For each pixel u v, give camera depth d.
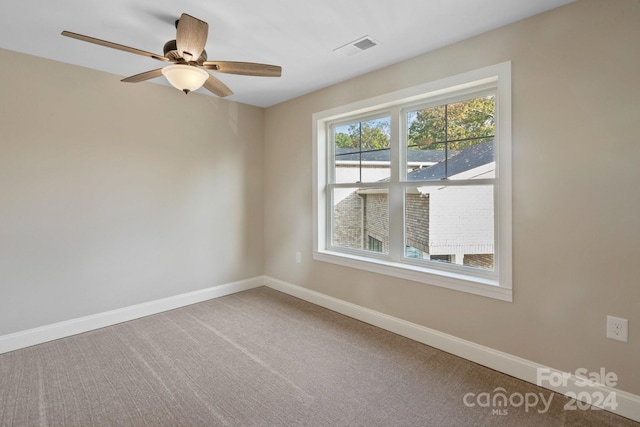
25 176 2.59
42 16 2.03
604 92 1.80
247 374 2.21
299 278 3.81
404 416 1.80
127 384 2.09
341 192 3.46
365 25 2.15
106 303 3.02
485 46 2.23
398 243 2.94
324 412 1.83
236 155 3.96
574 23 1.88
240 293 3.97
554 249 1.99
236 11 1.98
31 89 2.60
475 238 2.47
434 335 2.57
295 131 3.78
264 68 2.07
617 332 1.79
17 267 2.57
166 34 2.27
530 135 2.05
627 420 1.75
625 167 1.75
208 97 3.69
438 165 2.68
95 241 2.95
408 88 2.68
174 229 3.45
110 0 1.86
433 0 1.86
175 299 3.47
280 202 4.02
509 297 2.17
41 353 2.50
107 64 2.80
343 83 3.21
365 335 2.80
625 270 1.76
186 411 1.84
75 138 2.81
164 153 3.36
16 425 1.72
